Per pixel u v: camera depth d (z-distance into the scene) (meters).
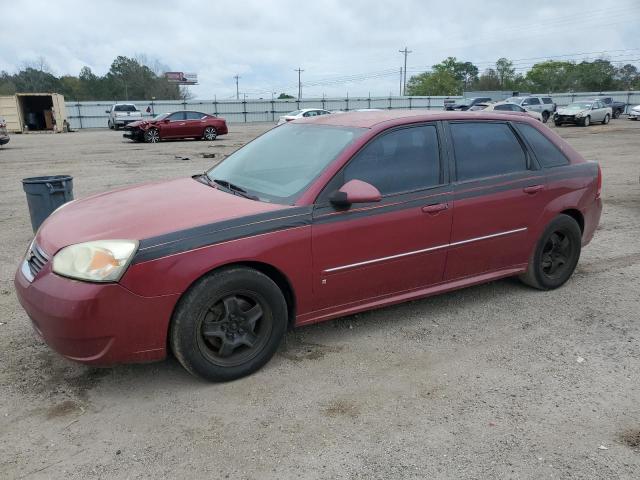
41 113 37.03
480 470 2.59
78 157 17.44
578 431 2.90
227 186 3.93
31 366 3.53
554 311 4.48
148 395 3.22
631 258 5.99
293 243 3.38
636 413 3.07
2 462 2.64
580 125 32.34
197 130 25.33
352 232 3.60
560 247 4.90
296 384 3.35
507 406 3.12
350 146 3.69
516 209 4.41
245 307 3.36
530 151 4.58
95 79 86.94
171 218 3.24
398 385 3.34
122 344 3.00
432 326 4.18
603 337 4.02
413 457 2.68
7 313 4.36
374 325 4.19
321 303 3.64
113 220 3.29
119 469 2.60
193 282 3.11
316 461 2.65
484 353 3.76
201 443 2.79
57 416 3.01
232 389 3.29
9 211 8.45
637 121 37.78
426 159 3.99
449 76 103.50
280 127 4.62
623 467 2.62
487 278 4.46
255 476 2.55
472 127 4.31
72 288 2.90
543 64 100.81
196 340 3.17
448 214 4.02
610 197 9.71
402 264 3.89
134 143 24.20
